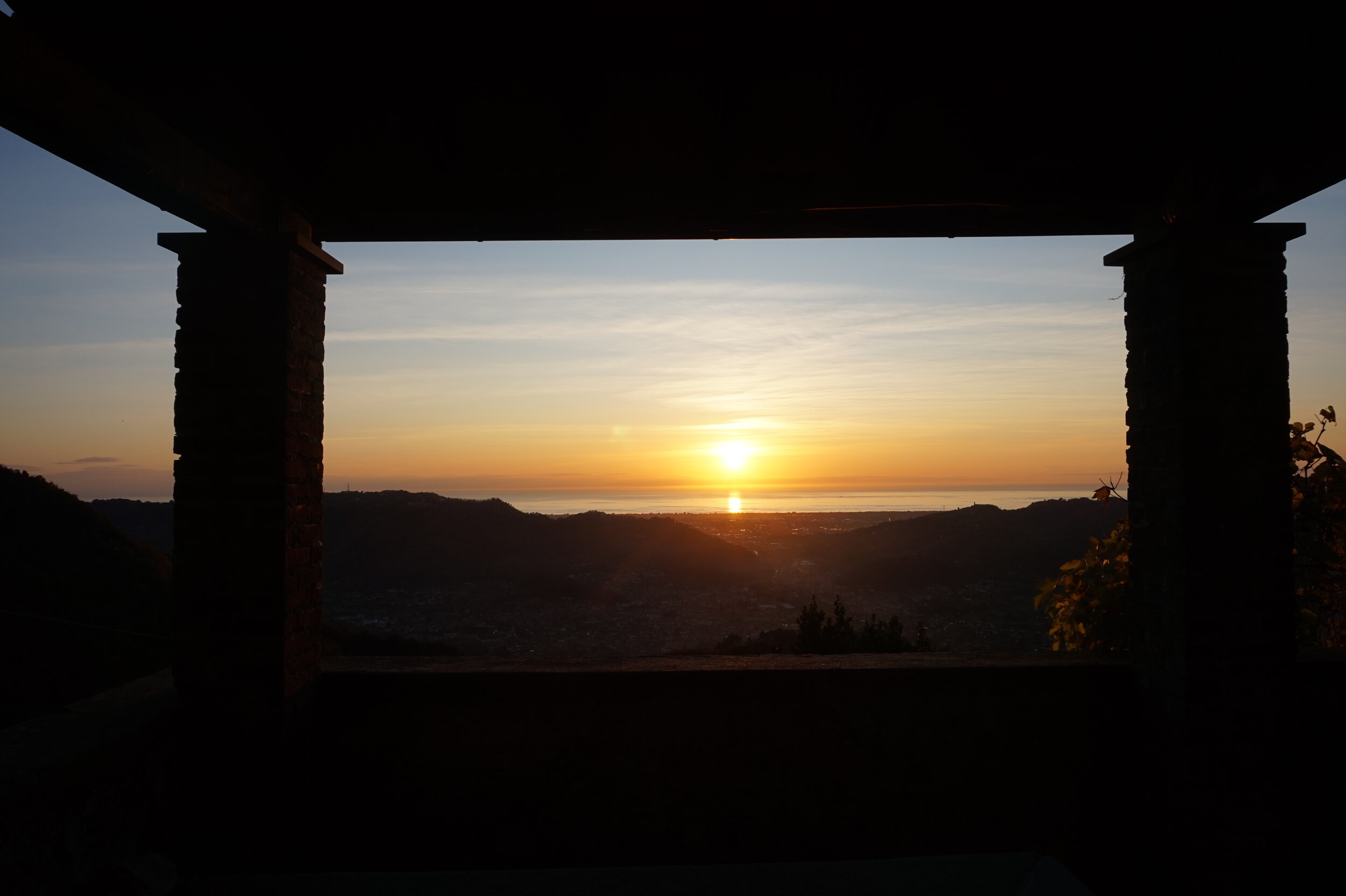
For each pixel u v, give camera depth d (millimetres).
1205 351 2744
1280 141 2465
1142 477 3004
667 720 2984
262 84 2443
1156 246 2863
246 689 2664
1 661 10258
